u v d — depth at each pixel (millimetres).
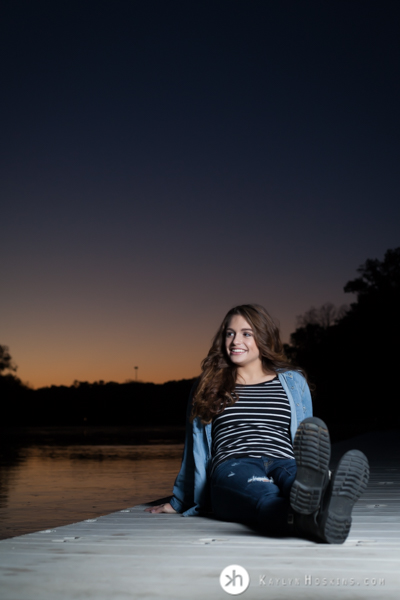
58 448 25188
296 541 2416
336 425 51375
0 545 2393
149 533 2674
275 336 3275
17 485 10609
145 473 12703
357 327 50625
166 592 1673
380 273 51094
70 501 8258
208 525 2877
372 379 50156
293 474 2709
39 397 85000
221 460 2988
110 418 84938
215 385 3158
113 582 1783
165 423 84438
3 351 83938
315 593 1654
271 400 3125
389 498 4059
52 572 1911
